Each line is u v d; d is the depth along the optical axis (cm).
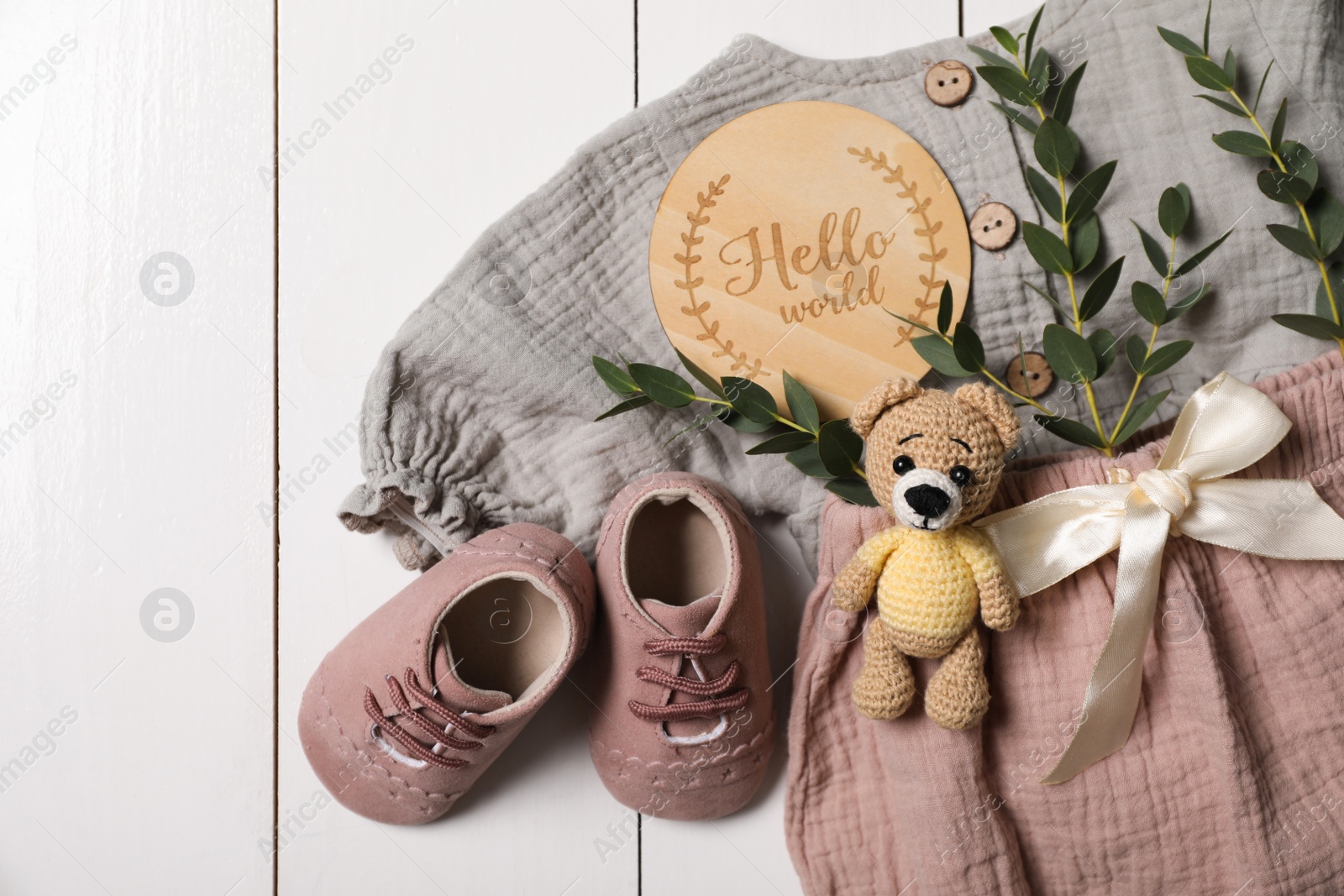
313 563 87
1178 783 70
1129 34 79
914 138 79
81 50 88
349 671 75
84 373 88
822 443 71
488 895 85
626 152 80
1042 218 79
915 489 59
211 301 88
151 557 87
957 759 71
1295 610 69
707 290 79
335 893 85
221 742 87
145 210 88
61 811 86
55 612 87
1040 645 71
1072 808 72
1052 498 68
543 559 72
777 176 79
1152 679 71
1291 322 73
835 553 72
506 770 85
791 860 81
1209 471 67
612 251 79
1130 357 73
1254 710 69
